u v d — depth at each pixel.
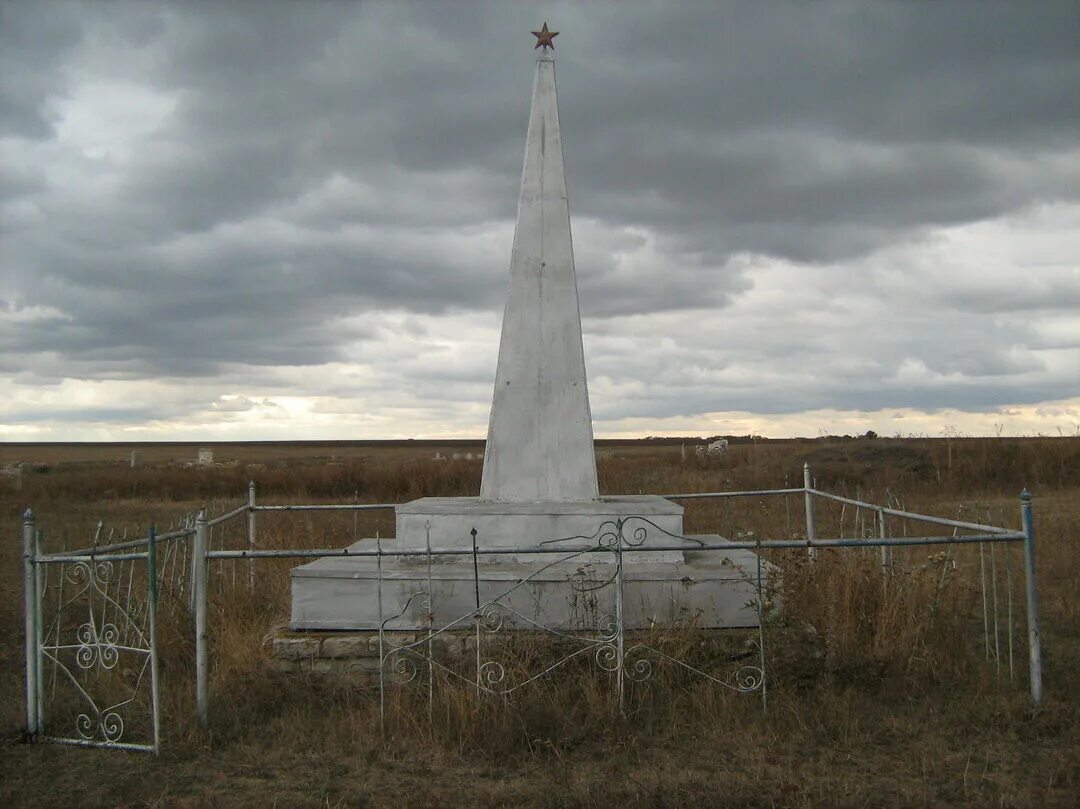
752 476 22.70
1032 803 4.65
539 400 7.70
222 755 5.57
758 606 6.20
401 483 24.20
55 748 5.77
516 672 5.98
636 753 5.39
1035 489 20.33
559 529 7.12
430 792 4.95
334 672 6.54
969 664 6.65
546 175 7.86
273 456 68.75
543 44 7.98
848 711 5.82
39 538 6.20
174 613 7.68
